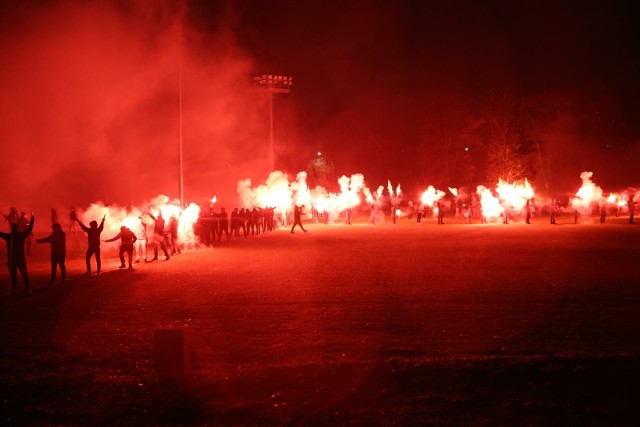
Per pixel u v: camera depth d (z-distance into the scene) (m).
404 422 7.25
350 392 8.12
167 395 8.16
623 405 7.63
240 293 15.89
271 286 16.95
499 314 12.83
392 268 20.34
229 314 13.28
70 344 10.81
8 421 7.52
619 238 31.22
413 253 25.09
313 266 21.20
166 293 16.03
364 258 23.45
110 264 23.17
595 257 22.78
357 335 11.23
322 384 8.38
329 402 7.88
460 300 14.45
